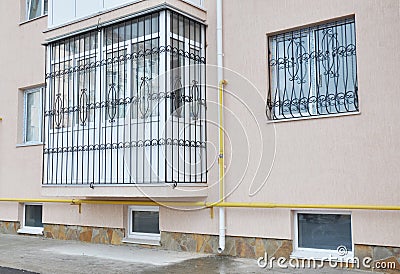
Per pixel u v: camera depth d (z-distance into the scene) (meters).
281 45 7.10
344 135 6.30
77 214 9.12
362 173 6.12
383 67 6.05
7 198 10.38
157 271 6.21
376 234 5.98
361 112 6.18
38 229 9.94
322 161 6.46
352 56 6.44
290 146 6.75
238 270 6.24
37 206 10.09
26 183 10.09
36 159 9.95
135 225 8.50
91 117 7.94
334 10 6.53
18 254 7.62
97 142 7.81
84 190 7.85
